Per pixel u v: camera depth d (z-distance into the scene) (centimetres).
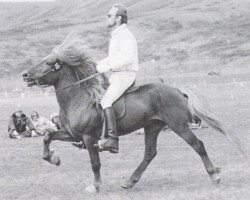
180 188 803
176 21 9062
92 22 9669
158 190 795
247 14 9044
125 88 787
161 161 1146
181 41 7838
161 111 804
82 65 801
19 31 9069
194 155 1225
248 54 6562
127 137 1644
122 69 788
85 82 791
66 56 790
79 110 782
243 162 1073
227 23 8606
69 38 818
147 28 8756
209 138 1527
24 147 1480
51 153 823
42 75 789
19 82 5906
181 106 804
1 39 8412
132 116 786
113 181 908
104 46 7444
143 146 1443
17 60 7188
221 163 1070
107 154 1298
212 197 706
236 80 4731
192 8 10325
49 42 8325
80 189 834
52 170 1073
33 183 905
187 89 828
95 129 783
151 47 7719
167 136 1606
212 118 809
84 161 1198
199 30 8338
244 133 1641
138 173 828
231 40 7469
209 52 6994
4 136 1767
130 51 784
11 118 1738
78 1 14525
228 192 736
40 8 15438
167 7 11369
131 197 741
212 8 9844
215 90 3709
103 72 781
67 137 816
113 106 782
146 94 802
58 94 802
